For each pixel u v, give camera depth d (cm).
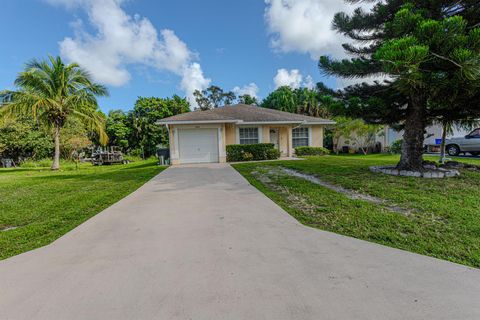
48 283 231
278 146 1722
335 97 888
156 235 346
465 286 214
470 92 571
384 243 308
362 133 2002
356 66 762
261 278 231
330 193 564
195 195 592
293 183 689
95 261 273
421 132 786
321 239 321
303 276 233
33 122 2192
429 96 647
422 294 203
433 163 973
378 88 829
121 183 817
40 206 534
